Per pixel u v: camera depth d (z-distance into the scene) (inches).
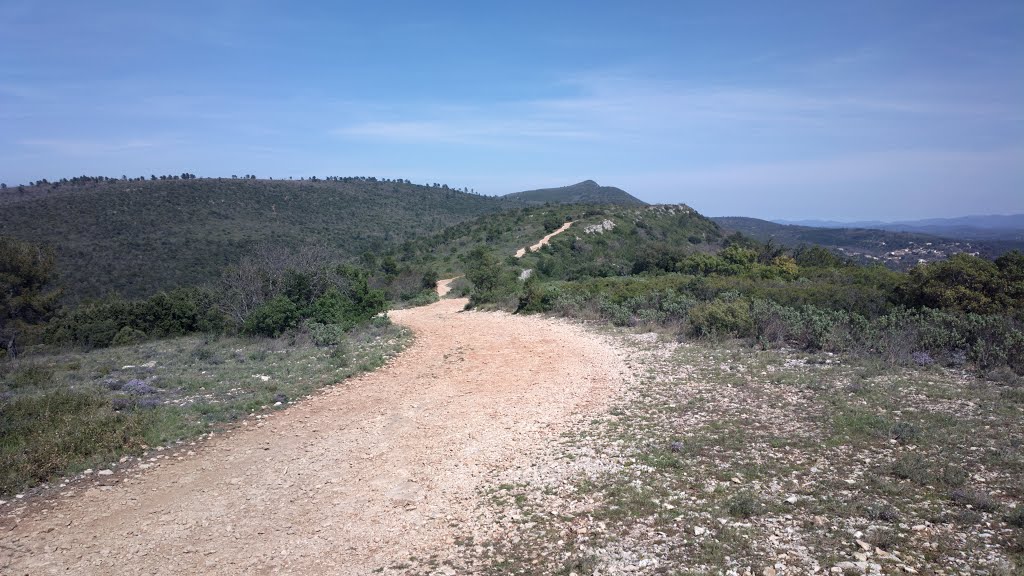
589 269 1899.6
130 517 266.2
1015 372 422.9
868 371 441.7
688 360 532.1
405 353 650.2
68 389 468.8
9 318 930.7
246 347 713.6
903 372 439.2
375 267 2336.4
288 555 231.5
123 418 377.1
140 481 306.2
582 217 2842.0
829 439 310.0
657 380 472.4
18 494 289.0
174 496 288.0
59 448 325.7
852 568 188.4
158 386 498.6
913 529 211.5
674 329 683.4
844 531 213.9
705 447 313.4
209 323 924.0
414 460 328.5
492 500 271.0
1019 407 342.3
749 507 234.5
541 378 514.3
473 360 605.6
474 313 1086.4
